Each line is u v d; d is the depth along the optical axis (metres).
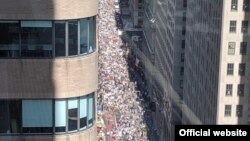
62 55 67.75
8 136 68.19
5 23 66.31
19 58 67.19
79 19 67.56
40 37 67.00
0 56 66.88
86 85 69.38
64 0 66.50
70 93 68.50
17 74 67.31
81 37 68.31
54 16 66.44
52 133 68.81
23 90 67.62
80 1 67.06
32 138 68.44
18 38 66.75
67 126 69.12
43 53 67.31
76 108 69.38
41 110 68.25
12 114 67.94
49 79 67.75
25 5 66.06
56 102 68.44
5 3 65.88
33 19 66.44
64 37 67.44
